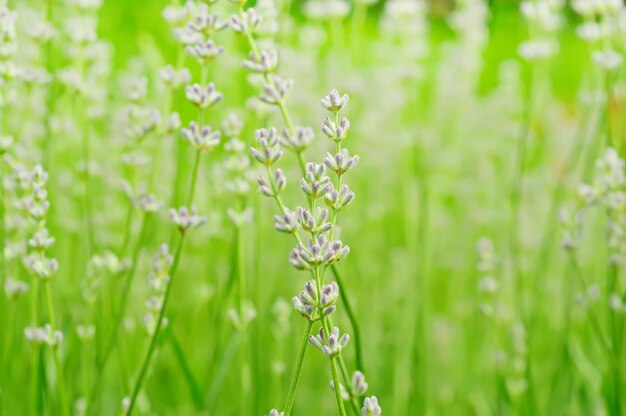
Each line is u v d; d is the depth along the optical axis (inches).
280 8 32.2
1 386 30.5
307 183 23.6
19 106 35.2
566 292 36.5
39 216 26.9
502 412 35.3
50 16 33.5
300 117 41.7
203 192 36.6
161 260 27.8
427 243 36.9
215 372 32.8
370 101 47.5
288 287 38.4
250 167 31.8
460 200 51.9
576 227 30.9
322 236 23.6
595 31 34.2
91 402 29.6
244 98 39.4
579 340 39.0
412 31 43.7
